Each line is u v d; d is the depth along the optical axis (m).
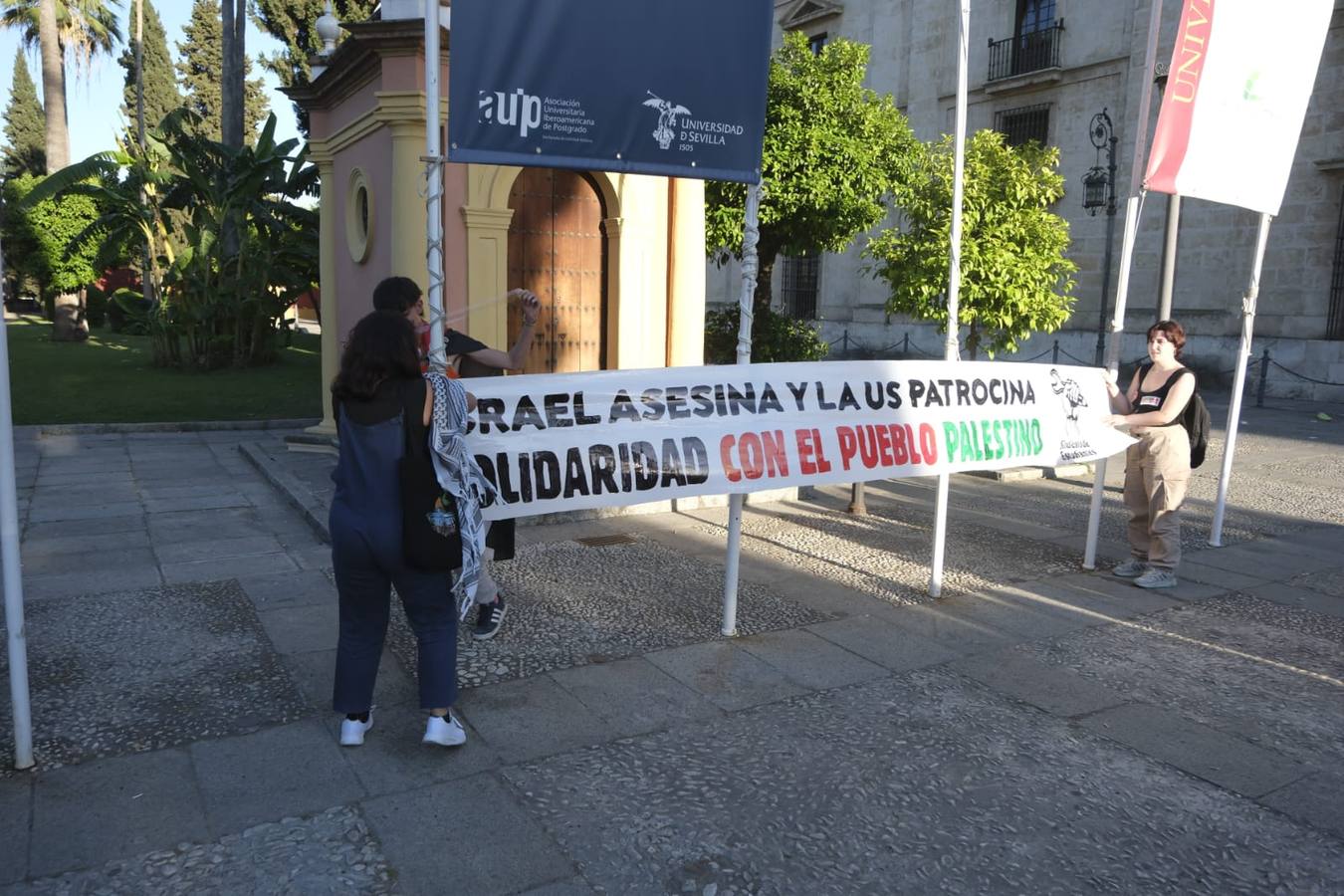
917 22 24.55
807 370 4.83
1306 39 6.25
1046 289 8.80
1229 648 4.83
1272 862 2.97
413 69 7.12
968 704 4.04
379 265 8.30
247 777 3.23
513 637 4.61
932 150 9.43
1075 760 3.58
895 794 3.28
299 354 21.98
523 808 3.09
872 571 5.95
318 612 4.87
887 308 9.39
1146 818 3.19
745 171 4.51
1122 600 5.57
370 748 3.46
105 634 4.51
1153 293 20.16
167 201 17.88
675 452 4.46
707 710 3.88
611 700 3.94
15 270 30.61
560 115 3.96
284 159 17.17
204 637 4.50
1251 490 9.16
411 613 3.38
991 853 2.96
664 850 2.89
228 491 7.99
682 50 4.20
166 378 16.67
